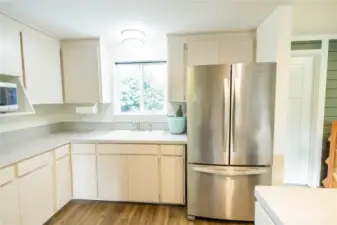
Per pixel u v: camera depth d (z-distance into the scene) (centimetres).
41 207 229
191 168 246
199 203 248
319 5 208
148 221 250
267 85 222
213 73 228
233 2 201
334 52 314
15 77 238
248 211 238
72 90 321
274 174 234
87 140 283
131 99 357
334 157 298
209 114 233
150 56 339
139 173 280
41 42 275
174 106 334
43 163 232
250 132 228
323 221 91
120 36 308
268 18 243
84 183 289
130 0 193
